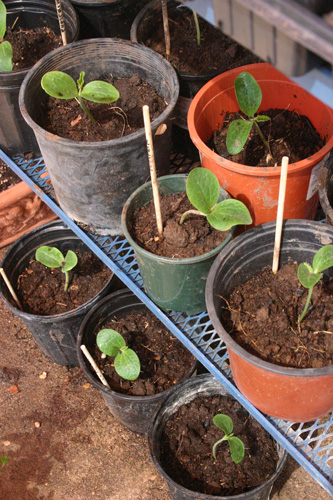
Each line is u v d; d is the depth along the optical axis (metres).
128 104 1.43
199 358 1.22
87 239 1.42
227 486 1.38
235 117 1.34
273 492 1.57
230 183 1.13
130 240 1.13
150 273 1.15
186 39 1.61
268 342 1.03
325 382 0.91
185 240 1.15
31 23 1.78
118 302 1.69
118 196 1.29
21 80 1.42
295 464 1.61
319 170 1.10
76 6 1.78
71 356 1.84
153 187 1.08
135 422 1.62
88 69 1.47
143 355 1.63
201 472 1.41
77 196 1.31
